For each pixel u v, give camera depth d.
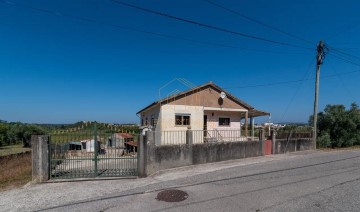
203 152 13.06
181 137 17.81
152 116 21.52
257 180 9.12
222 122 21.69
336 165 12.08
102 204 6.87
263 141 16.06
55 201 7.15
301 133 19.14
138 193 7.79
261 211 6.16
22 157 16.77
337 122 21.44
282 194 7.44
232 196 7.32
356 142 22.69
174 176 10.09
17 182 9.32
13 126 39.69
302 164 12.41
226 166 12.16
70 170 10.51
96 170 9.91
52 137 9.81
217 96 20.58
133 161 10.95
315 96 20.16
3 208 6.66
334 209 6.24
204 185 8.57
